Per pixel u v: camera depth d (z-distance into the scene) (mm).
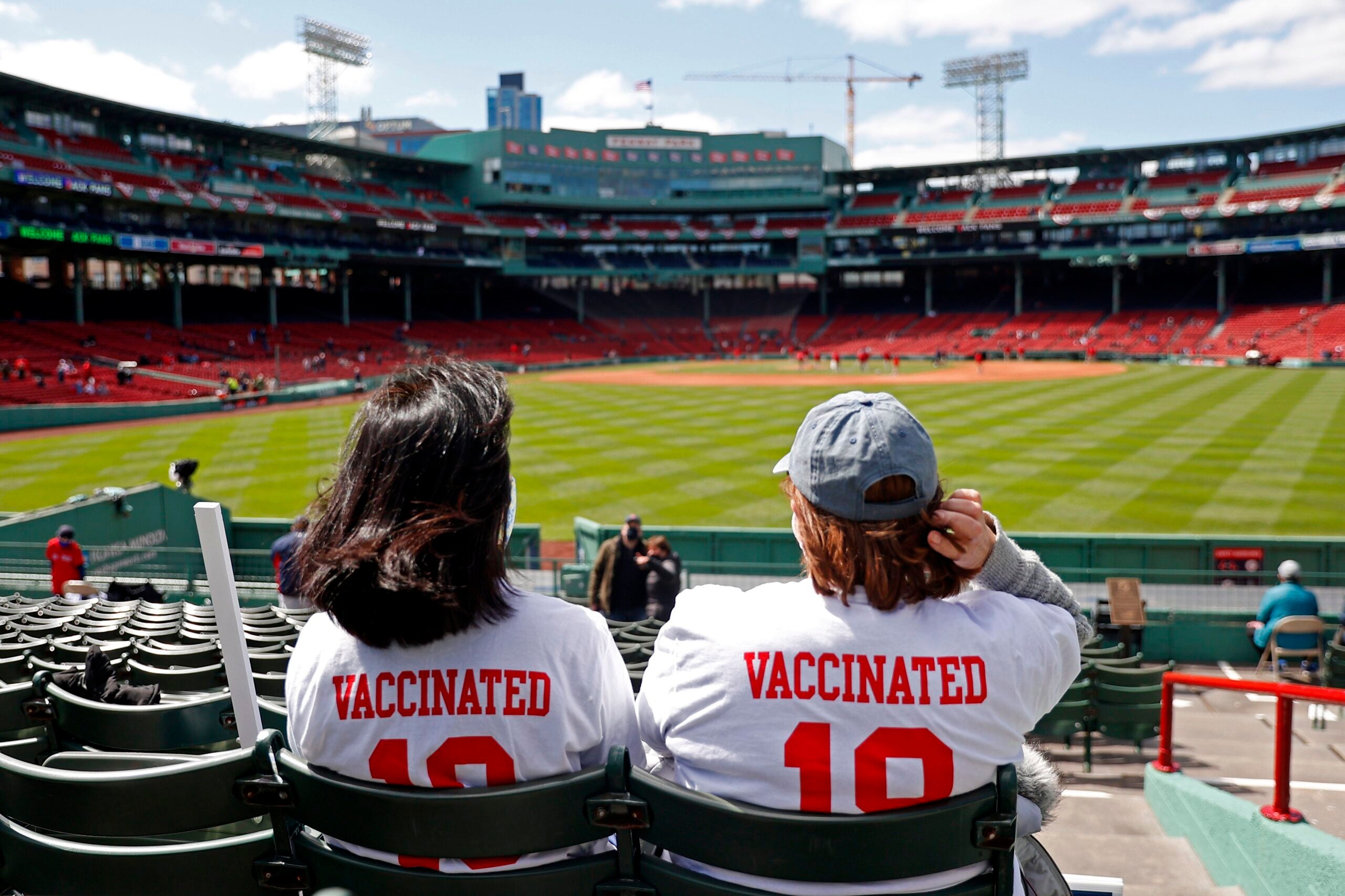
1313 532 19094
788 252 93375
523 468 27594
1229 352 66375
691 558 16953
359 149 77375
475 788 1978
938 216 86938
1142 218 76250
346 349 69312
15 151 53781
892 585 1974
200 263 68875
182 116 63625
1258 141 75125
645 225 91500
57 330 56031
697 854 1963
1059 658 2143
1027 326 80188
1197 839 5840
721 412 41844
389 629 1947
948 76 102125
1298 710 9891
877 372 64688
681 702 2104
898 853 1931
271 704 2992
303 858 2119
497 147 87062
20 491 25062
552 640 2090
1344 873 4188
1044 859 2518
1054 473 25297
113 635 6754
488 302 90750
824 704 1985
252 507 23109
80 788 2109
